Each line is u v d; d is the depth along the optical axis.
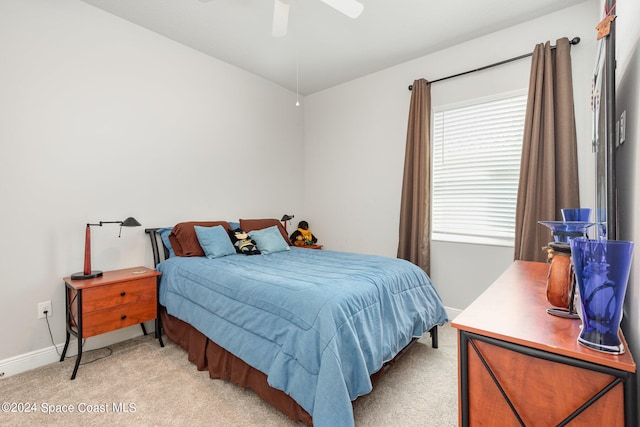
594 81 1.43
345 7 1.94
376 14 2.55
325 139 4.22
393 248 3.58
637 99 0.99
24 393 1.83
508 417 0.88
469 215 3.06
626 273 0.75
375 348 1.63
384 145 3.62
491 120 2.91
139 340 2.62
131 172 2.70
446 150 3.19
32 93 2.16
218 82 3.37
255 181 3.80
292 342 1.51
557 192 2.45
